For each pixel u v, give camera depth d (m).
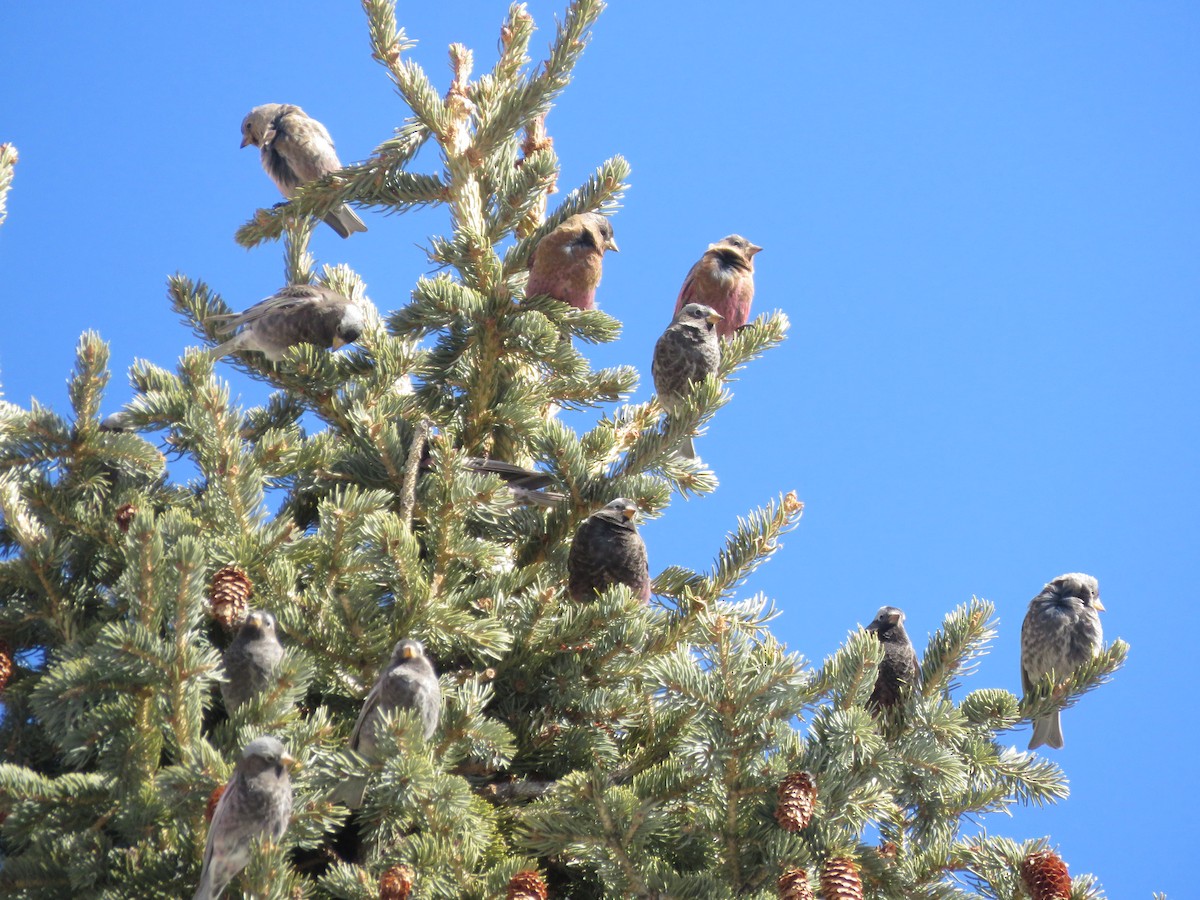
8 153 12.25
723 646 8.97
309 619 10.15
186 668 8.36
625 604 10.49
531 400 13.04
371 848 9.34
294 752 8.55
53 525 10.98
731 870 9.20
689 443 13.32
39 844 8.68
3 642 10.47
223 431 10.60
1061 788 10.62
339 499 10.20
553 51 14.22
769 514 11.67
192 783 8.17
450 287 12.49
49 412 11.14
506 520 12.41
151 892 8.43
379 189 14.79
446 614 9.99
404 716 8.34
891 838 10.52
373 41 14.25
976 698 11.61
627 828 8.78
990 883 9.79
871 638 9.93
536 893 8.34
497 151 14.80
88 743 8.48
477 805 9.67
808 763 9.10
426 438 11.92
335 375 12.70
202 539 10.09
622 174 14.98
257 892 7.44
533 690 10.80
